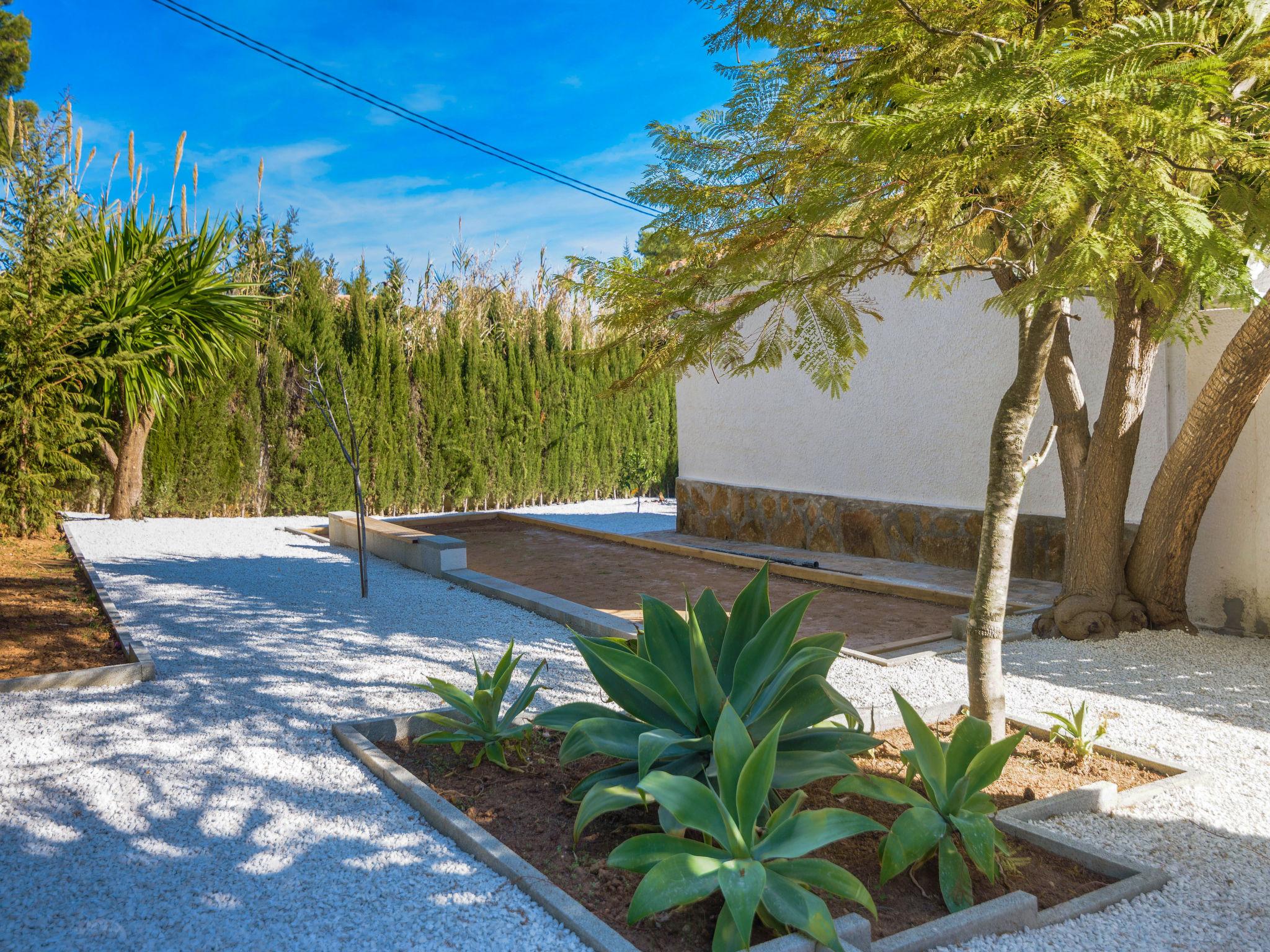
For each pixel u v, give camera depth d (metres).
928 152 2.04
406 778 3.08
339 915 2.25
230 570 8.18
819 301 3.22
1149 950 2.17
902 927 2.22
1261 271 5.62
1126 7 3.29
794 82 3.35
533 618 6.25
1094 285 2.17
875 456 9.02
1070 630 5.52
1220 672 4.75
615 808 2.43
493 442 15.26
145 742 3.59
